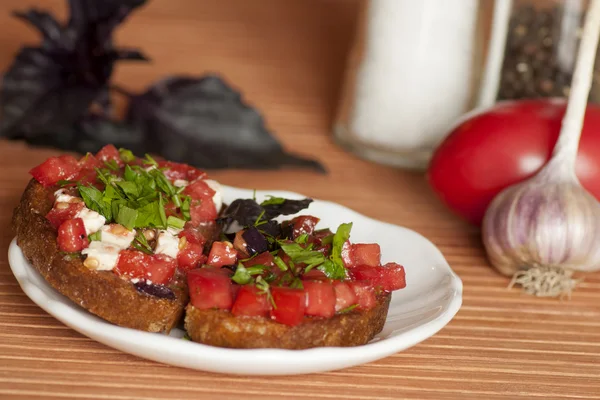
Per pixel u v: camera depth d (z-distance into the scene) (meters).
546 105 0.59
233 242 0.49
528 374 0.50
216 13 0.97
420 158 0.66
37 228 0.49
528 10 0.61
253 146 0.66
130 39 0.86
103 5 0.65
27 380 0.46
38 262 0.48
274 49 0.88
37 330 0.49
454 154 0.59
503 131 0.57
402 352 0.51
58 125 0.63
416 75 0.64
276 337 0.46
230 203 0.56
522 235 0.54
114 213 0.49
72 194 0.49
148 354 0.46
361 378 0.49
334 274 0.48
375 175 0.67
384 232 0.55
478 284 0.57
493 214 0.56
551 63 0.61
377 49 0.65
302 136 0.71
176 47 0.86
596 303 0.56
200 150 0.65
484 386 0.49
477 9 0.63
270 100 0.76
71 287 0.47
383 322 0.49
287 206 0.53
